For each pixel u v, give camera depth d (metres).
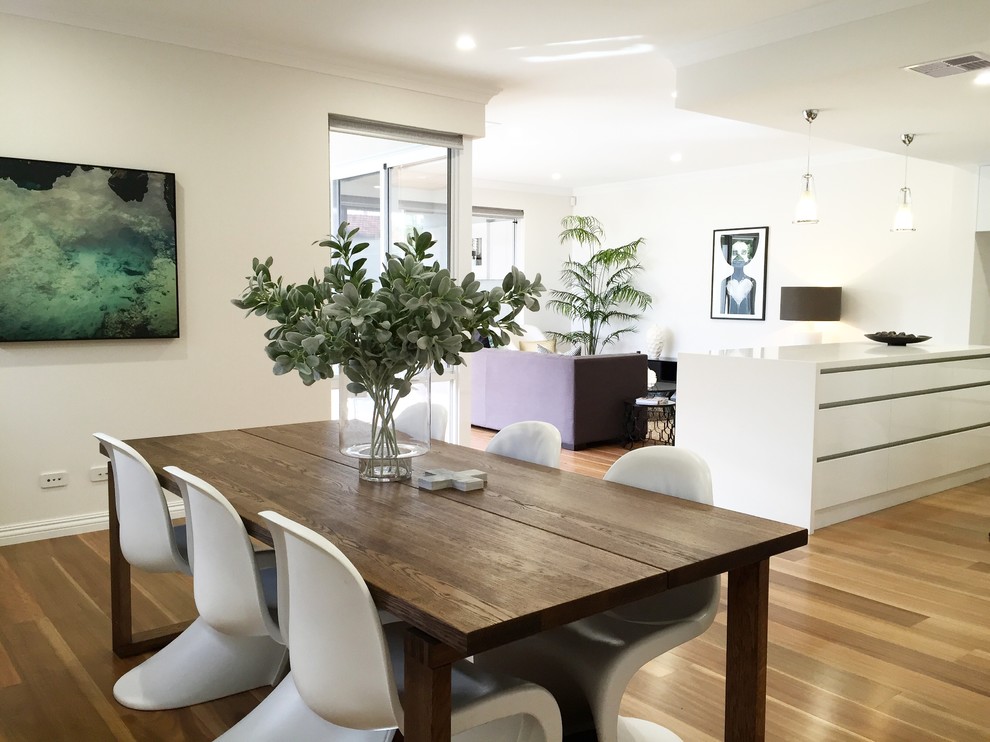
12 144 3.69
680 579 1.50
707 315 8.77
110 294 3.96
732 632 1.87
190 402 4.30
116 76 3.95
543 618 1.29
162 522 2.26
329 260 4.79
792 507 4.16
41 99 3.75
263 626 1.91
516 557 1.56
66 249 3.82
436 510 1.91
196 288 4.28
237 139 4.37
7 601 3.16
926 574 3.59
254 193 4.45
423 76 4.99
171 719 2.31
